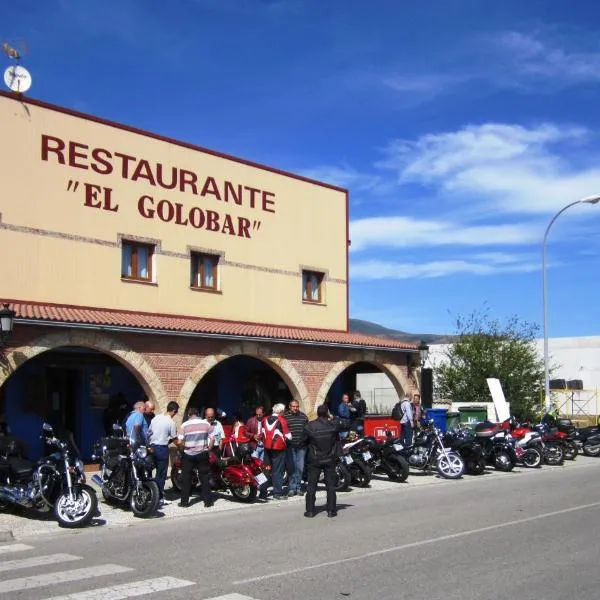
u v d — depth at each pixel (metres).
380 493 15.97
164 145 20.66
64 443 12.45
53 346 16.08
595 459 24.91
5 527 11.93
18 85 17.80
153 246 20.16
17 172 17.58
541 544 9.84
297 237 24.11
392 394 40.59
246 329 20.58
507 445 20.59
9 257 17.25
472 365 32.81
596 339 44.59
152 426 14.35
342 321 25.39
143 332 17.53
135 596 7.36
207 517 13.00
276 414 15.23
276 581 7.94
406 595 7.31
